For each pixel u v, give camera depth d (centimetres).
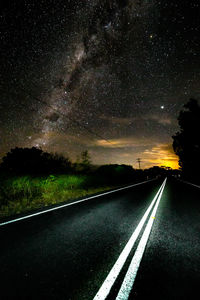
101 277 187
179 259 234
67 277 184
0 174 883
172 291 168
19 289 162
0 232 313
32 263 210
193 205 652
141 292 165
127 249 259
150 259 231
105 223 391
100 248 260
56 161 1689
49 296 154
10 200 627
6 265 203
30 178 929
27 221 387
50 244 267
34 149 1627
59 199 715
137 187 1406
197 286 178
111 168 2350
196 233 342
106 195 864
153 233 334
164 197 856
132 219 435
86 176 1395
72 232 325
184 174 3075
